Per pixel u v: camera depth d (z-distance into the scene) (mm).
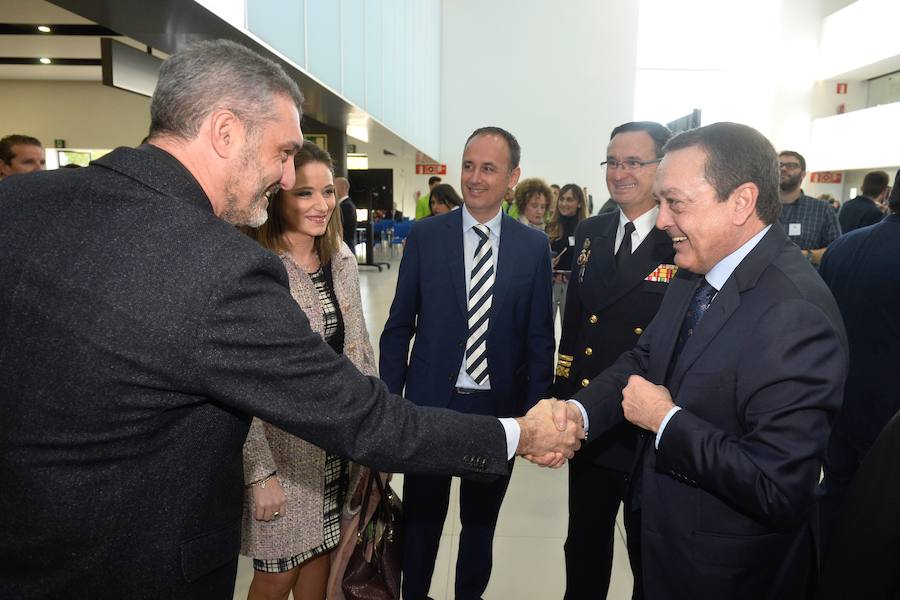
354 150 12344
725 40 15891
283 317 838
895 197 2068
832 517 2219
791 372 971
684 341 1225
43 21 7367
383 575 1646
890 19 13016
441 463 1023
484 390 1824
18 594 777
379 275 10305
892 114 13102
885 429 862
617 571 2262
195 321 767
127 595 803
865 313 2082
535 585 2193
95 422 757
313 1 3811
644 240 1643
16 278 760
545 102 14938
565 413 1342
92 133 12195
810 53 15750
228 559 906
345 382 910
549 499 2910
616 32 14664
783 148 16109
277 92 920
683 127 2496
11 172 3352
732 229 1092
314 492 1557
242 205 947
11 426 757
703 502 1091
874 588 817
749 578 1076
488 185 1732
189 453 826
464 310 1784
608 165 1687
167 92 873
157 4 2369
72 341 748
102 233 777
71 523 763
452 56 14953
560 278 4793
